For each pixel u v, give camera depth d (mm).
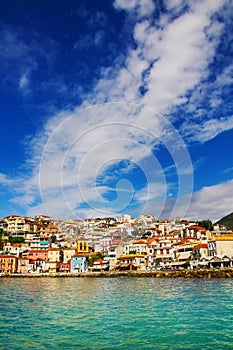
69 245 124062
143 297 35812
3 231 148875
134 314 24719
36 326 21031
